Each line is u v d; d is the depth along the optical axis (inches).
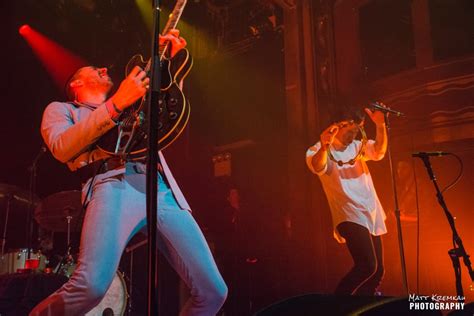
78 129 81.1
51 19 330.0
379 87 267.6
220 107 363.9
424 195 237.8
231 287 255.6
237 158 346.9
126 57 346.6
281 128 339.0
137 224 84.4
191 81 365.7
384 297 68.2
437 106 247.9
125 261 223.0
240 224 273.9
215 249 261.3
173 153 339.6
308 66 287.9
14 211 240.4
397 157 252.8
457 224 229.6
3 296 156.6
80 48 341.4
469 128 239.3
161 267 208.8
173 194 88.6
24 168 308.0
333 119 166.4
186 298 204.4
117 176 84.2
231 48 357.4
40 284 161.6
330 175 151.3
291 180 274.8
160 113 88.2
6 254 197.9
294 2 298.2
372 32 285.9
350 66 282.4
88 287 76.4
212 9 362.3
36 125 317.1
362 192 151.6
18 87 313.4
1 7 309.6
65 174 310.5
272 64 345.7
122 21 347.3
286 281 255.3
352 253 146.6
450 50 257.8
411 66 270.8
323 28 292.0
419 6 269.9
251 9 352.5
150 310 64.9
